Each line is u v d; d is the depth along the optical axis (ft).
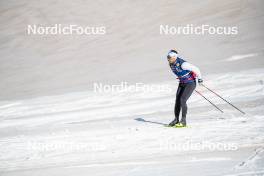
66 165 80.84
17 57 388.98
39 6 501.56
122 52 344.69
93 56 349.82
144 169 69.26
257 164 64.44
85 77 288.92
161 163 72.33
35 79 315.58
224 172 61.72
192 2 429.79
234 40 308.19
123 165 74.02
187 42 330.54
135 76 252.01
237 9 383.45
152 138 96.68
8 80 325.42
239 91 156.97
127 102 177.06
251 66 213.66
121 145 93.30
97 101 190.90
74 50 377.50
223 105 133.18
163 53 316.40
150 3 451.12
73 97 213.25
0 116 194.08
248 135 87.71
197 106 139.54
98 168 74.13
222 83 178.60
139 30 391.65
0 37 445.37
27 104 217.77
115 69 296.10
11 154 99.76
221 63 241.55
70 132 119.96
